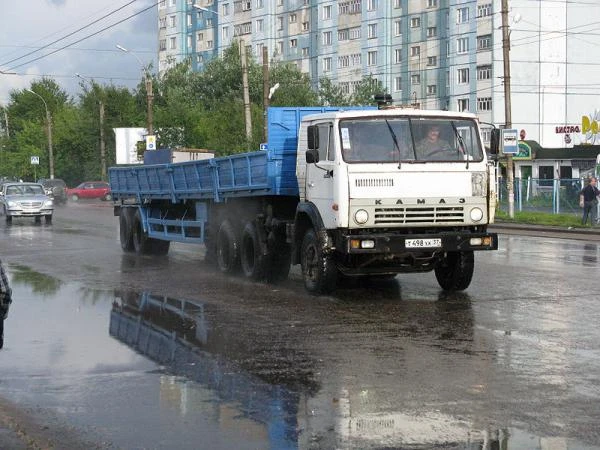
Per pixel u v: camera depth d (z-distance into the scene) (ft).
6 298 21.70
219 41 318.86
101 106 247.09
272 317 37.91
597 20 249.75
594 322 35.35
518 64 245.04
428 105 262.26
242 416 22.30
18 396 24.85
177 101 198.90
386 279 50.62
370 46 273.54
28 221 127.54
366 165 40.96
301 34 294.05
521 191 145.38
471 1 247.91
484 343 31.27
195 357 29.86
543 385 24.94
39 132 287.69
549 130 248.11
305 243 44.78
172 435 20.81
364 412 22.39
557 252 70.23
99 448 19.98
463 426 20.97
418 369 27.27
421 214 41.52
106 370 28.09
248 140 136.77
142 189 69.51
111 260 66.18
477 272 54.08
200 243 60.03
